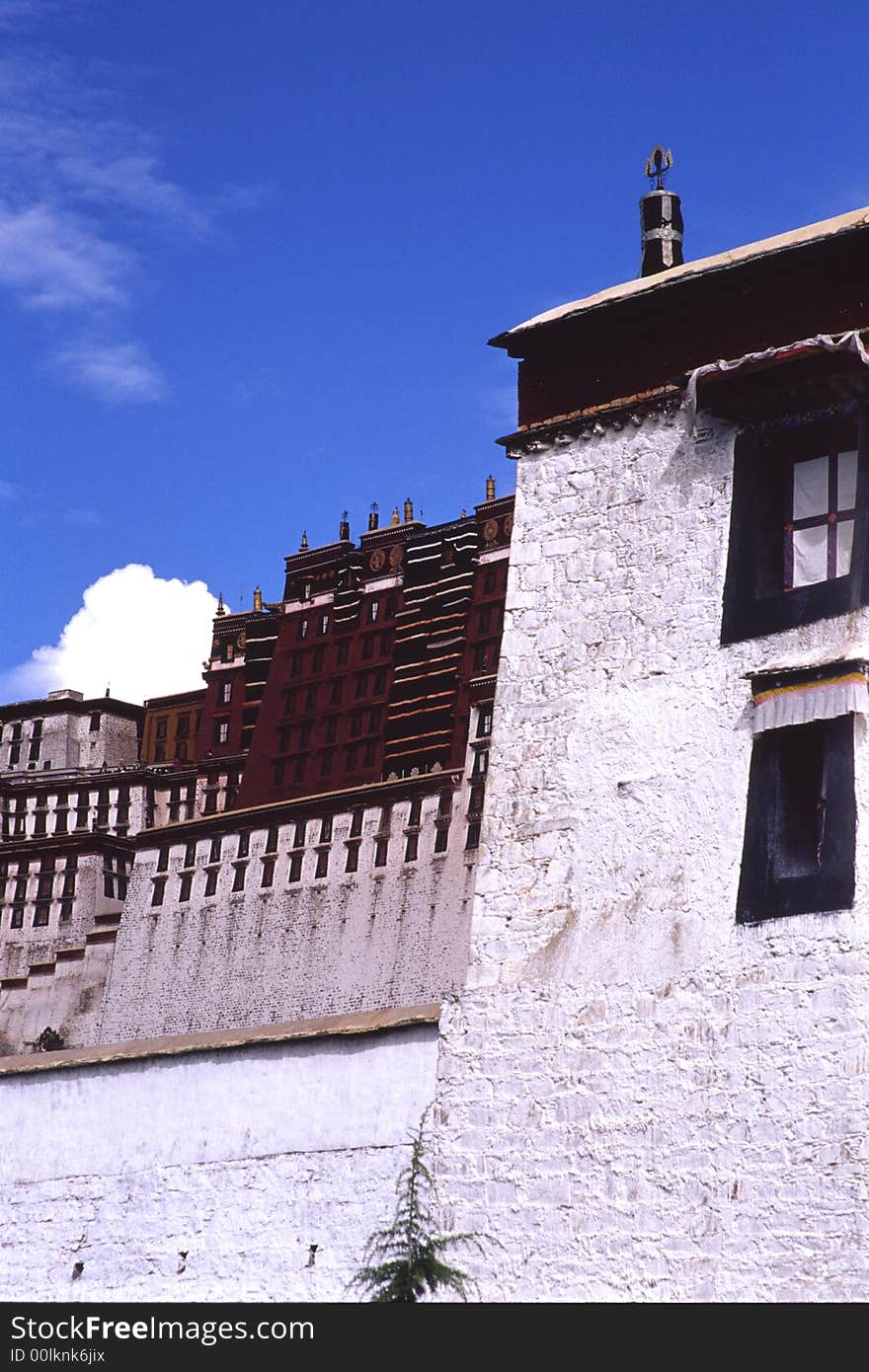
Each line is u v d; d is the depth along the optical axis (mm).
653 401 24109
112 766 125312
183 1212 25641
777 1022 20953
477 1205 22844
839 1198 20031
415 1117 23734
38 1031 91500
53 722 126688
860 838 20797
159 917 89375
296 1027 25672
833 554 22141
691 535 23375
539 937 23359
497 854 24078
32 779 123938
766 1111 20797
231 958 85438
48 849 109438
